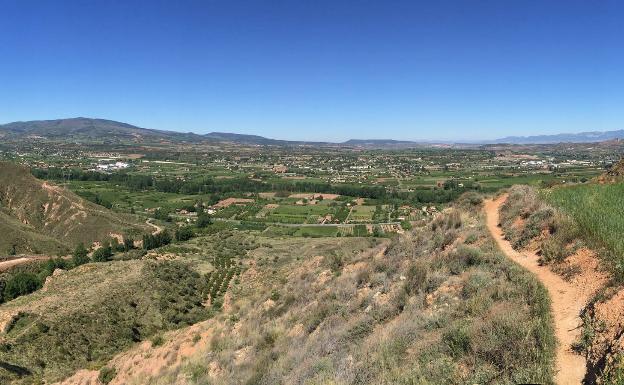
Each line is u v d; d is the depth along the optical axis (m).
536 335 9.04
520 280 12.48
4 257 87.94
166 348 25.09
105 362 29.14
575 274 12.25
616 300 9.21
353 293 18.64
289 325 19.02
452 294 13.45
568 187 32.09
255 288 46.16
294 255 74.75
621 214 16.44
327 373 11.20
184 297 51.44
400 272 18.45
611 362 7.34
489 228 21.11
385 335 11.96
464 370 9.03
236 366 16.61
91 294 48.00
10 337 38.38
